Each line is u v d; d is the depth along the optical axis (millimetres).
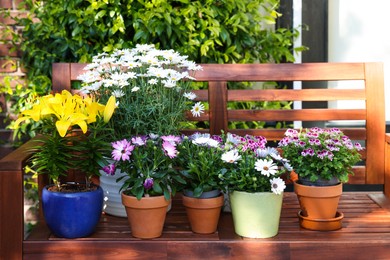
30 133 2854
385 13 3098
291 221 2186
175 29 2680
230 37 2848
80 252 1963
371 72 2486
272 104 2934
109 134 2178
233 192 2014
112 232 2057
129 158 2031
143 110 2162
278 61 2969
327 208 2055
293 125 3061
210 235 2023
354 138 2510
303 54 3084
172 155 1979
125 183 2018
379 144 2508
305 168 2061
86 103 2061
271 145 2980
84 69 2301
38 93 2818
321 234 2025
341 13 3109
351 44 3121
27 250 1967
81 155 2059
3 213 1962
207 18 2773
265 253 1947
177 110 2215
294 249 1948
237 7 2822
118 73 2266
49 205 1980
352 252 1951
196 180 2053
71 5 2691
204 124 2873
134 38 2662
